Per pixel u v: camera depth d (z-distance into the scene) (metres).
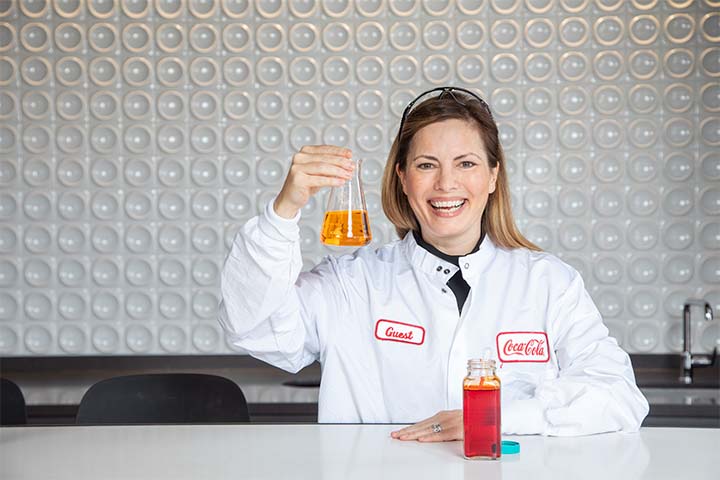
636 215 3.05
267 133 3.10
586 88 3.05
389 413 1.74
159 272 3.11
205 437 1.48
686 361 2.94
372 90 3.08
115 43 3.10
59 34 3.10
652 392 2.74
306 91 3.09
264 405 2.55
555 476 1.20
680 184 3.05
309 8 3.08
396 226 1.85
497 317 1.73
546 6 3.04
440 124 1.66
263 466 1.27
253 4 3.08
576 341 1.71
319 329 1.78
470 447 1.29
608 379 1.54
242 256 1.55
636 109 3.04
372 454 1.34
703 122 3.04
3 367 3.11
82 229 3.12
